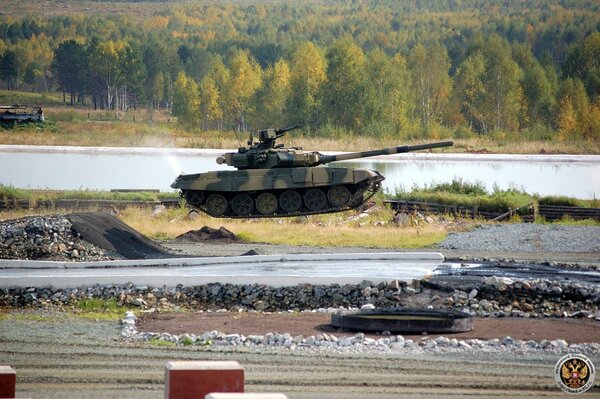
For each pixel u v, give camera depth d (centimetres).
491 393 5622
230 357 6456
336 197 13112
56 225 10975
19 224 11000
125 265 9712
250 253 10769
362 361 6325
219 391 4534
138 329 7456
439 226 14450
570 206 16238
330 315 7962
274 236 13475
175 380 4522
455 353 6575
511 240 13025
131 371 6106
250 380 5838
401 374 6016
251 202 13088
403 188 18825
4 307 8575
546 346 6775
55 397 5475
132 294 8781
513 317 7994
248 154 13050
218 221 14875
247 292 8688
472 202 15975
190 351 6644
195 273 9162
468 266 9488
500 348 6725
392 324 7181
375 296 8488
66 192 16975
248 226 14400
